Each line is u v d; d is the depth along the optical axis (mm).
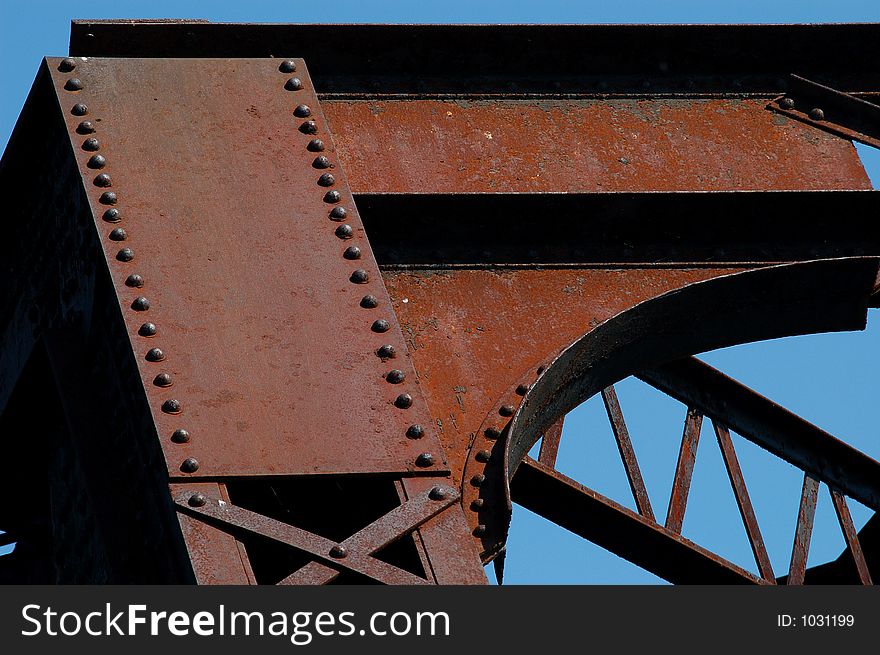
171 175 12648
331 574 10070
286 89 13781
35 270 14203
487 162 15242
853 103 16172
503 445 12992
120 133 12977
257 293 11727
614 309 14539
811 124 16109
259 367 11156
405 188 14898
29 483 16141
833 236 15586
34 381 14164
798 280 15320
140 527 11438
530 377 13773
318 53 15516
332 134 15172
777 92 16359
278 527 10234
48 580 17016
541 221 14867
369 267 12086
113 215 12148
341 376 11195
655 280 14883
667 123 15922
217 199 12492
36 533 16922
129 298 11492
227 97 13562
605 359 14992
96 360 12750
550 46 15969
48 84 13523
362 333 11547
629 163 15484
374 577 10062
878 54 16625
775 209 15305
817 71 16641
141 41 14992
